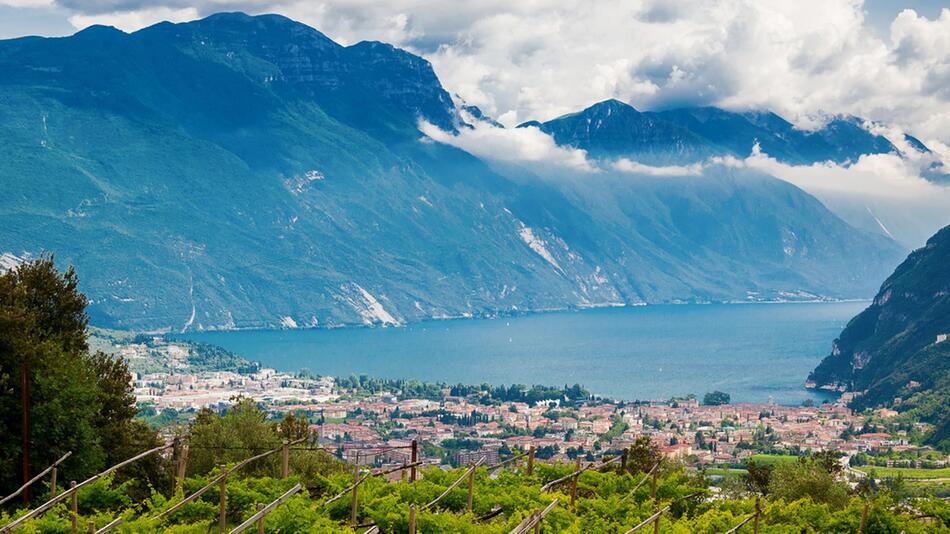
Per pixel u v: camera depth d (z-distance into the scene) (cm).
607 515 4366
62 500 4106
